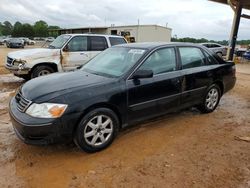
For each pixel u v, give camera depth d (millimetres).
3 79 9797
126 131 4625
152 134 4523
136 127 4816
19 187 3023
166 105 4625
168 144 4148
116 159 3654
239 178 3244
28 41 51094
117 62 4562
